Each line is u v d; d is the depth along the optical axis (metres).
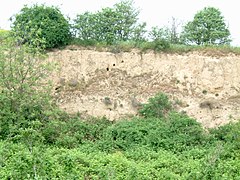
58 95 29.16
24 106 23.97
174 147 24.16
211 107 28.61
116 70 30.25
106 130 25.66
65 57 30.25
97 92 29.36
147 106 28.11
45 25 29.56
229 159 20.62
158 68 30.20
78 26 31.39
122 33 33.16
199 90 29.39
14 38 25.05
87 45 30.92
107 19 32.09
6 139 22.00
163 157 21.64
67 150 21.02
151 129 25.56
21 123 23.33
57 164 18.64
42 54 26.39
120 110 28.72
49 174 18.00
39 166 17.86
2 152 19.00
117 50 30.73
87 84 29.75
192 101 28.89
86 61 30.34
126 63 30.41
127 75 30.11
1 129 23.08
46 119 24.28
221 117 28.22
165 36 33.84
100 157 20.50
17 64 24.19
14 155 18.69
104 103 28.89
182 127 25.75
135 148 23.81
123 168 19.31
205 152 22.56
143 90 29.45
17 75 24.30
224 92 29.28
